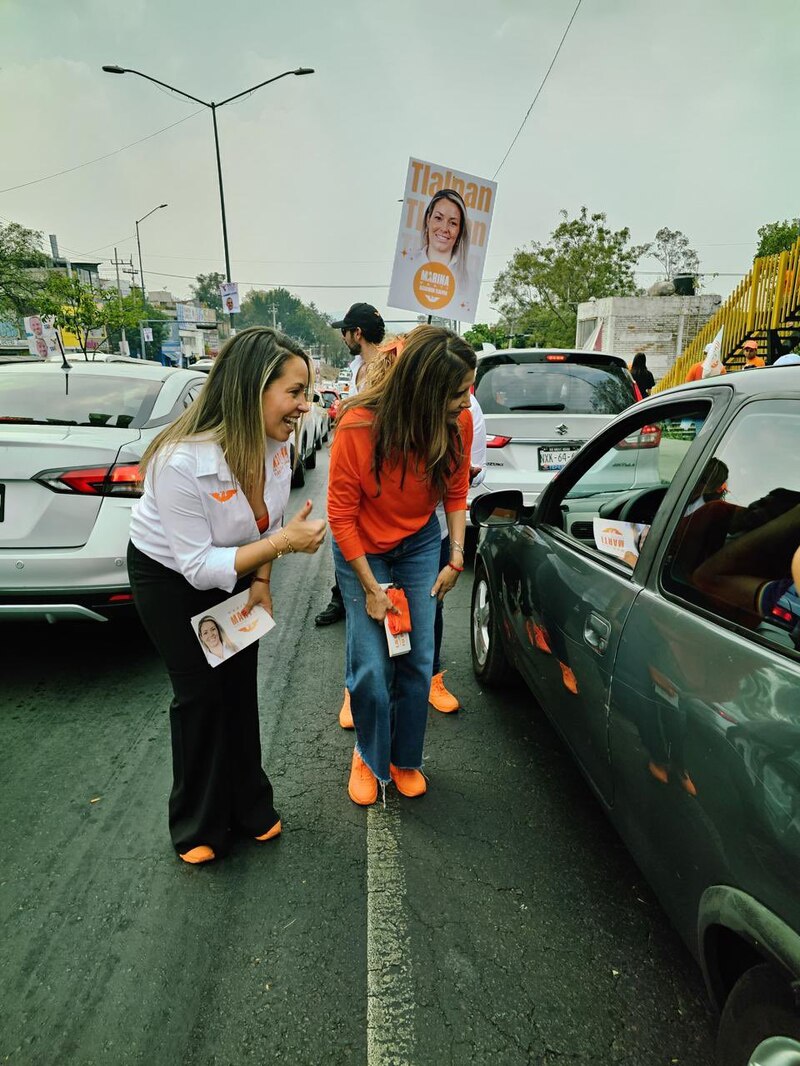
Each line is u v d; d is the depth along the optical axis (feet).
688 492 5.78
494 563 10.59
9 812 8.11
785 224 117.29
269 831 7.72
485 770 9.14
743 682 4.31
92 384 13.02
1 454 10.00
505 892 7.00
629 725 5.58
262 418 6.01
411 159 13.32
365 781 8.56
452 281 14.19
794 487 4.63
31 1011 5.65
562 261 120.57
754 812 3.86
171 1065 5.24
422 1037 5.46
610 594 6.48
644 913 6.74
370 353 12.02
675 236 136.36
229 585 6.27
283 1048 5.37
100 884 7.03
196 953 6.23
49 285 107.14
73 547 10.21
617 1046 5.40
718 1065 4.28
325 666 12.34
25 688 11.17
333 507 7.50
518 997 5.82
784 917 3.57
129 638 13.16
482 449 10.57
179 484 5.98
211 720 6.96
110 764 9.08
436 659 10.46
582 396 17.52
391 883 7.11
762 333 38.42
